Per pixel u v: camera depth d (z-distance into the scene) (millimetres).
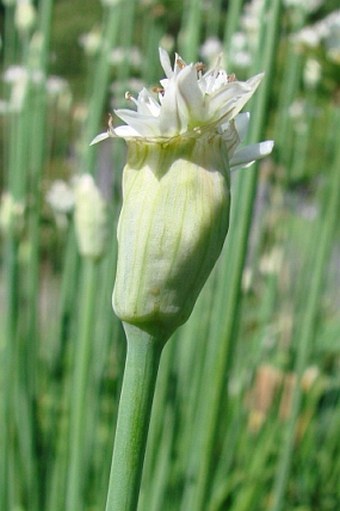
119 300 141
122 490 143
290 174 376
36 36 350
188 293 141
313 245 339
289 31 329
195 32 284
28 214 322
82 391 228
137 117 137
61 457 283
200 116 137
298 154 395
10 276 279
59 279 422
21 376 304
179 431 313
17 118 333
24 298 335
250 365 350
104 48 319
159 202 139
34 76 330
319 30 291
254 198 208
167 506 298
